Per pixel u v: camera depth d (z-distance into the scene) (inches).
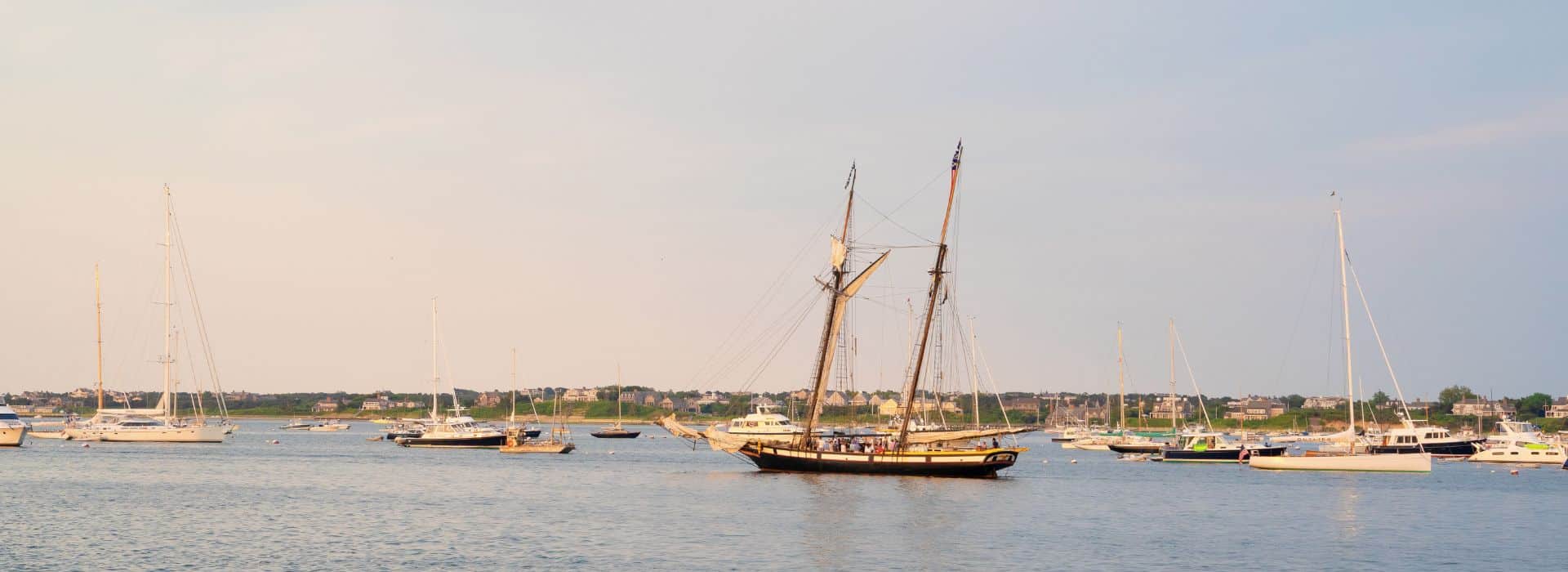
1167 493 5206.7
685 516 4082.2
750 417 7199.8
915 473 5541.3
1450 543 3641.7
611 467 6791.3
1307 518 4234.7
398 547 3393.2
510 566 3083.2
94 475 5866.1
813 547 3410.4
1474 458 7785.4
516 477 5915.4
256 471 6254.9
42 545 3390.7
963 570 3097.9
